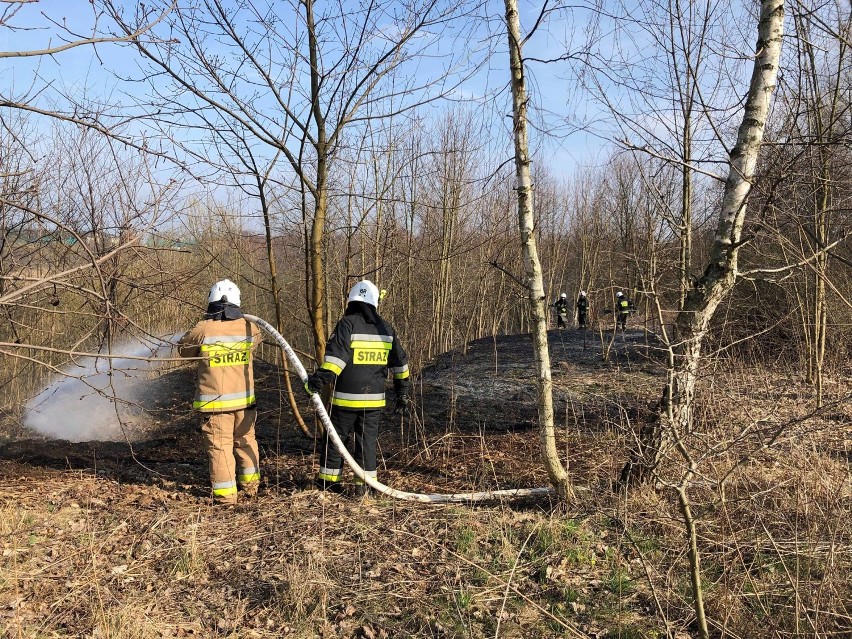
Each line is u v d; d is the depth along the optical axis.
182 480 5.70
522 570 3.74
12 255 4.16
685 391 4.18
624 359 13.21
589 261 26.50
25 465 6.02
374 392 5.08
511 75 4.26
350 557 3.98
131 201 4.10
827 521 3.32
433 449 6.53
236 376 5.02
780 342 7.64
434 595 3.48
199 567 3.83
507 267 14.10
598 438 6.28
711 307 4.33
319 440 6.90
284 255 7.89
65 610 3.34
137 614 3.26
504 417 8.20
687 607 3.25
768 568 3.48
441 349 16.31
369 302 5.14
